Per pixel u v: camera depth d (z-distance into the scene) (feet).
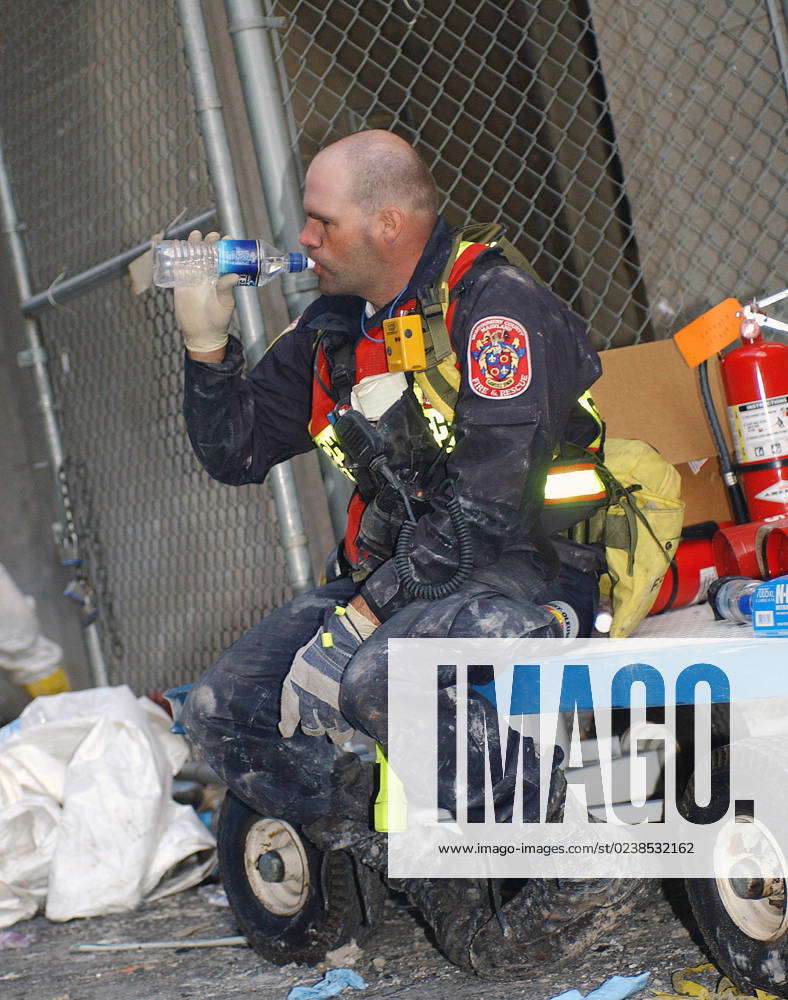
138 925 43.73
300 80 70.33
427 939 37.04
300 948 35.73
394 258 32.42
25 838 46.83
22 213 66.90
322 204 32.22
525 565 31.60
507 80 69.36
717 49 60.29
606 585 34.81
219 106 49.21
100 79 62.49
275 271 34.01
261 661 34.17
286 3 69.51
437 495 30.78
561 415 30.81
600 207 64.39
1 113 67.31
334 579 37.83
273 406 37.50
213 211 50.14
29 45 66.28
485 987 31.68
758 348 39.68
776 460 39.40
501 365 29.55
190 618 61.26
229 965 37.50
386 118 72.38
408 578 29.78
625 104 61.31
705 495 46.88
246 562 57.88
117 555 65.05
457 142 72.69
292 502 50.31
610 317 64.39
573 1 63.21
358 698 29.35
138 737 48.19
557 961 30.89
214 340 34.99
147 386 61.21
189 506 60.49
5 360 73.67
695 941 32.71
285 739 33.47
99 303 63.62
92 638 65.57
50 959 40.60
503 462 29.27
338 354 34.35
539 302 30.58
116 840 45.78
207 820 52.75
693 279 61.16
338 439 31.50
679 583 37.24
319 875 35.19
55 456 65.72
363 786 33.40
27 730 48.52
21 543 78.07
